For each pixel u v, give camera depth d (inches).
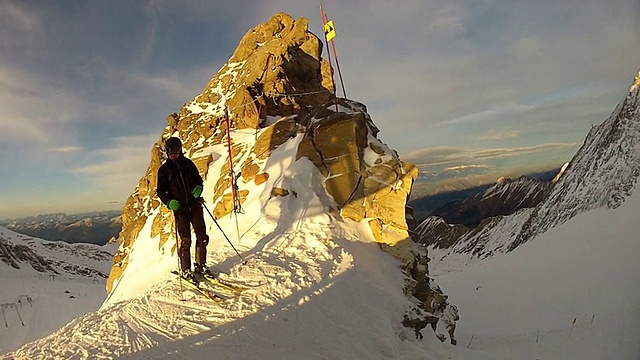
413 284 327.9
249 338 206.4
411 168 382.3
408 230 374.6
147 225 521.7
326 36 449.7
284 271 274.7
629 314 560.1
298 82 644.7
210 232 382.0
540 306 881.5
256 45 729.0
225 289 251.9
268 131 469.1
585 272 1030.4
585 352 391.2
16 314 883.4
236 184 394.6
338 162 389.1
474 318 898.1
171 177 257.6
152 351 191.6
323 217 349.1
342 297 262.8
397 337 257.0
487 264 1616.6
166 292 253.4
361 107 562.3
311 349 211.9
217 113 617.9
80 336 211.5
